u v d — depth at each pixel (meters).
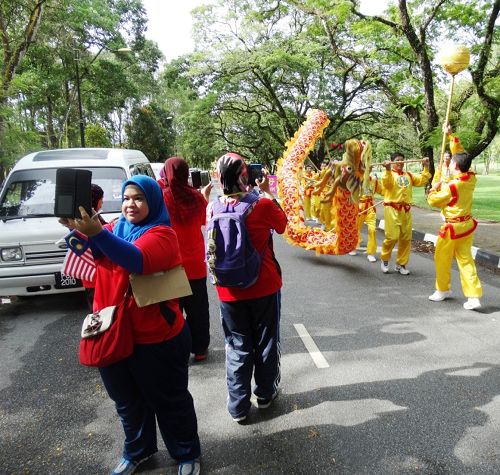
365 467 2.76
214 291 6.73
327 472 2.73
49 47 23.27
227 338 3.29
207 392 3.74
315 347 4.50
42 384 3.98
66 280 5.54
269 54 20.97
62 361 4.42
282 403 3.51
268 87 23.33
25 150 13.70
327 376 3.90
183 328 2.69
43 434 3.24
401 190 7.00
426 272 7.39
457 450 2.89
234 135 32.44
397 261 7.34
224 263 2.97
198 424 3.27
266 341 3.26
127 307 2.48
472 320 5.14
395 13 14.67
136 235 2.50
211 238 3.00
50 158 6.75
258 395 3.38
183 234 3.98
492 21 12.38
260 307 3.18
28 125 15.28
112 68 30.55
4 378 4.11
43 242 5.47
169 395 2.65
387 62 16.22
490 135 13.87
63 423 3.37
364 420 3.24
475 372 3.91
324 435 3.08
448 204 5.45
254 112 26.55
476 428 3.11
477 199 19.30
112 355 2.41
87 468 2.87
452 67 5.40
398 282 6.81
